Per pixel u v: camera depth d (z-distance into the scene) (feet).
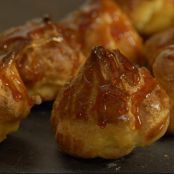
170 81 0.93
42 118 0.99
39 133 0.94
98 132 0.83
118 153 0.84
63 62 1.00
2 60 0.89
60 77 1.00
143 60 1.11
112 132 0.83
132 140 0.84
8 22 1.38
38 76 0.99
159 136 0.86
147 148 0.89
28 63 0.98
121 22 1.11
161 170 0.84
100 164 0.85
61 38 1.02
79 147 0.84
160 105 0.85
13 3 1.45
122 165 0.85
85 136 0.84
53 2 1.46
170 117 0.91
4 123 0.87
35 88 1.00
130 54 1.09
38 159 0.86
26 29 1.01
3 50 0.98
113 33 1.09
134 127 0.83
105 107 0.83
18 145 0.90
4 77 0.87
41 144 0.90
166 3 1.20
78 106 0.84
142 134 0.84
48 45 1.00
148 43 1.10
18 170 0.83
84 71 0.86
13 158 0.86
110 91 0.84
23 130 0.95
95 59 0.85
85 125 0.83
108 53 0.86
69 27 1.09
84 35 1.08
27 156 0.87
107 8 1.11
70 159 0.86
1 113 0.86
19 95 0.88
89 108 0.83
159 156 0.87
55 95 1.01
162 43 1.06
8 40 0.99
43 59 0.99
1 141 0.89
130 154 0.88
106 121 0.82
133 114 0.83
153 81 0.87
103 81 0.85
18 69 0.97
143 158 0.87
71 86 0.86
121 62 0.86
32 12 1.42
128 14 1.19
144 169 0.84
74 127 0.84
